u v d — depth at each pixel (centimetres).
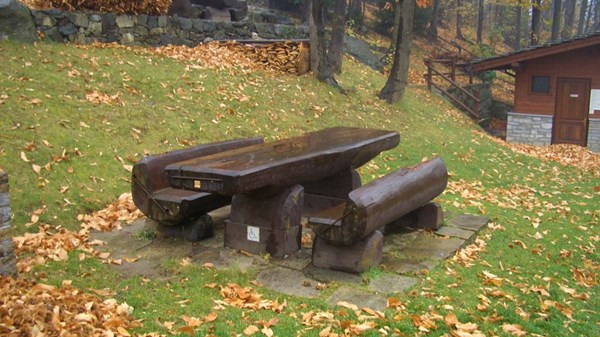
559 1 2688
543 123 1905
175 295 461
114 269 514
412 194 596
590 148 1873
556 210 906
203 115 1005
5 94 834
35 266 496
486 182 1058
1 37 1014
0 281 430
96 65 1040
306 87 1304
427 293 485
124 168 776
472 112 1969
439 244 628
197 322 409
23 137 749
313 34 1368
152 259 541
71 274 493
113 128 858
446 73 2403
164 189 604
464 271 559
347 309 445
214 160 528
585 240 751
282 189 550
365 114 1293
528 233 744
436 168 664
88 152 778
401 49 1434
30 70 941
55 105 859
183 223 594
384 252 594
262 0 2834
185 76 1114
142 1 1245
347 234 505
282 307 443
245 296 457
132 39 1229
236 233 565
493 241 682
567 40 1773
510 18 4169
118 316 406
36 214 622
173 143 888
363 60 1967
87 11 1174
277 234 546
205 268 518
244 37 1481
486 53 2900
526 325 454
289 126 1088
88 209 673
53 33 1108
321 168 577
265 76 1281
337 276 512
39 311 374
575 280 598
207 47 1330
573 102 1877
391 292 484
